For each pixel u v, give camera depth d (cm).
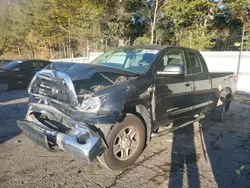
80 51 2933
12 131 444
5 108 643
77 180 281
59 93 293
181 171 311
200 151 378
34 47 3631
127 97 297
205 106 484
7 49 3712
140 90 316
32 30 3278
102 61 416
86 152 256
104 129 280
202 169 318
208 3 1694
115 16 2100
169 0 1675
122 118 300
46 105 311
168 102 371
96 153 263
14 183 270
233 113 653
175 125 425
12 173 291
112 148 290
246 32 1930
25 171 298
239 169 320
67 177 287
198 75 448
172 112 385
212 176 300
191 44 1700
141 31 2441
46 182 274
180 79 395
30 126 318
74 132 276
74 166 316
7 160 325
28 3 3244
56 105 296
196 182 284
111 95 284
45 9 2806
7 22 3628
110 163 293
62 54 3406
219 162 340
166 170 312
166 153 366
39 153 352
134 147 323
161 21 2059
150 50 389
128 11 2089
